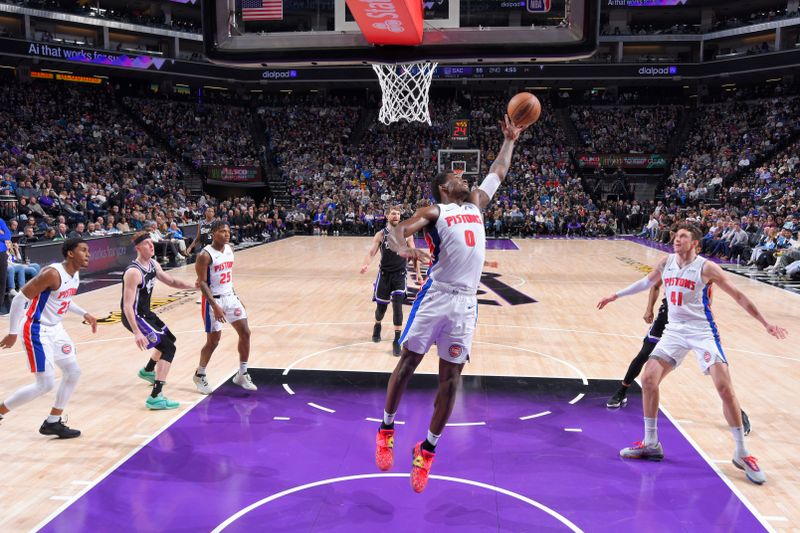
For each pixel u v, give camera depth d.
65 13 29.28
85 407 5.86
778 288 13.19
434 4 7.91
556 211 26.61
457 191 3.69
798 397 6.34
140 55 30.42
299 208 27.27
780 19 31.34
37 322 4.91
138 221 18.34
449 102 35.97
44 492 4.19
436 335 3.68
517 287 13.30
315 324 9.62
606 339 8.79
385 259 8.07
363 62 8.18
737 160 29.44
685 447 5.04
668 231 23.09
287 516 3.88
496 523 3.82
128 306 5.46
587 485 4.36
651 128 34.34
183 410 5.79
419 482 3.74
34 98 28.42
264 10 8.12
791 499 4.18
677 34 33.81
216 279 6.09
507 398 6.20
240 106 35.94
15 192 17.88
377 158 31.67
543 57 7.91
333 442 5.07
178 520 3.83
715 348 4.64
